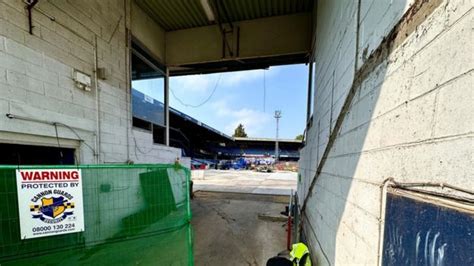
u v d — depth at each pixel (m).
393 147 0.98
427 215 0.73
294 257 2.39
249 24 5.07
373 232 1.12
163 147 5.00
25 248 1.36
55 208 1.44
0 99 2.09
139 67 4.46
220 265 2.90
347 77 1.80
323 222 2.31
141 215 1.77
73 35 2.87
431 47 0.77
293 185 10.52
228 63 5.50
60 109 2.68
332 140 2.13
